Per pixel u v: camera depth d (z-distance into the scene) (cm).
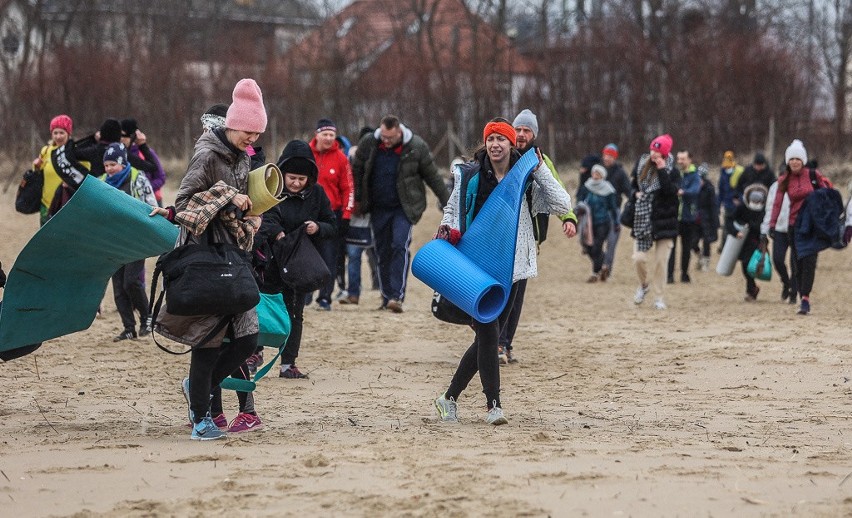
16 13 9981
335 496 1079
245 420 1480
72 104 8281
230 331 1422
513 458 1258
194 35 10306
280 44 10844
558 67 7831
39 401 1744
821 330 2708
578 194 4403
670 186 3269
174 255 1361
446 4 9619
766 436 1452
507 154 1550
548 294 3909
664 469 1204
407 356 2286
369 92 8112
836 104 7488
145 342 2417
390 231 3056
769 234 3397
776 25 8675
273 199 1379
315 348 2389
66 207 1329
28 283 1400
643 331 2744
